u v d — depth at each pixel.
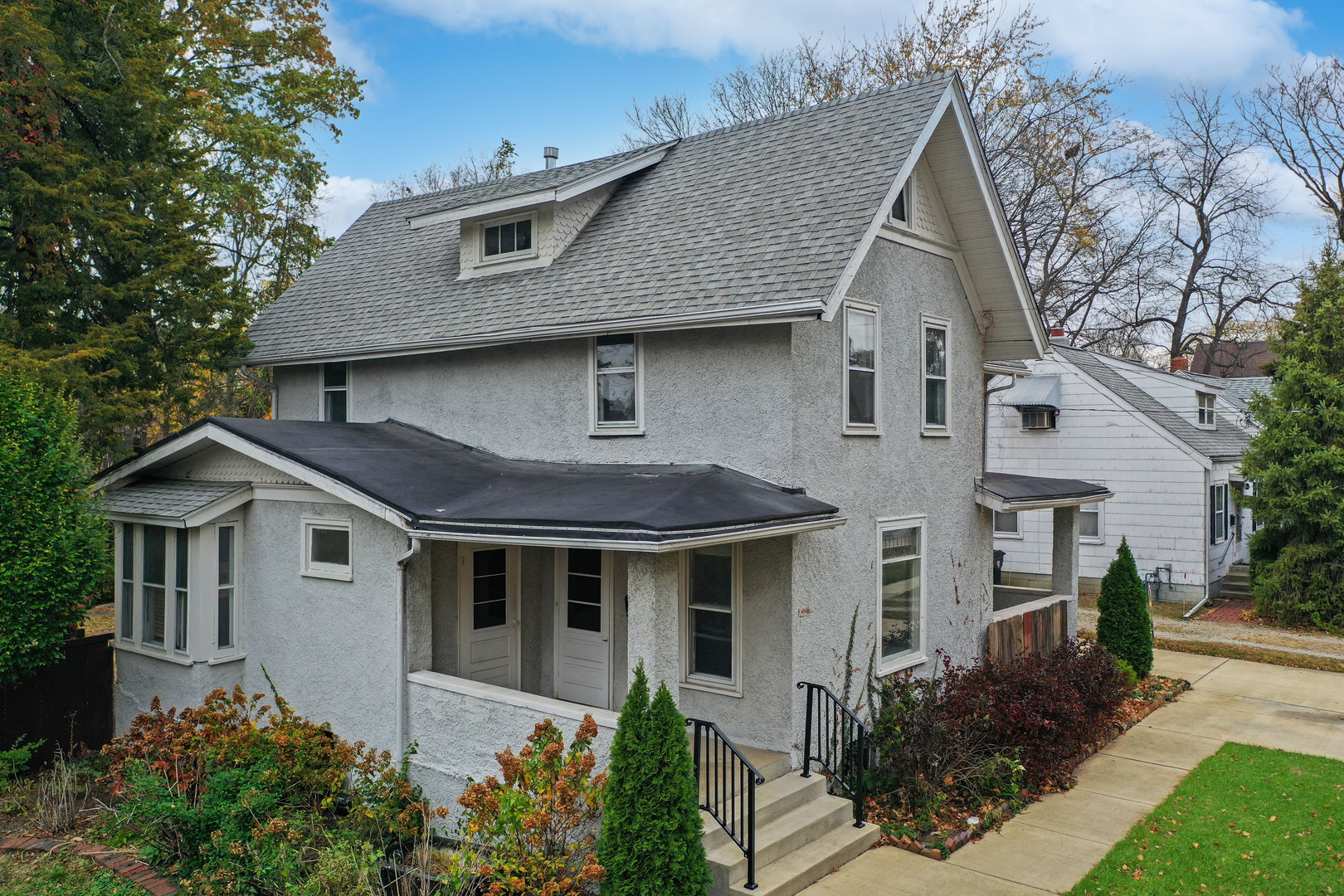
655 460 11.20
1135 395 24.78
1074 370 24.17
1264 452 21.36
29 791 10.34
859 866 8.61
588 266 12.52
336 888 7.25
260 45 24.84
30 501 10.73
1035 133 30.92
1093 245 33.09
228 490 11.49
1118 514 23.69
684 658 10.75
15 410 10.98
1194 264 39.69
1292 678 16.19
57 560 11.00
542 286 12.71
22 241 16.02
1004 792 10.23
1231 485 25.95
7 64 15.27
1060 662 12.49
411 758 9.81
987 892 8.08
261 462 11.37
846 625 10.92
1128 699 14.30
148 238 18.03
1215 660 17.56
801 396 10.22
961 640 13.53
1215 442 24.72
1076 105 31.00
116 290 16.86
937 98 11.62
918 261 12.61
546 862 7.29
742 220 11.59
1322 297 21.52
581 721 8.39
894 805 9.89
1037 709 10.83
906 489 12.26
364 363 14.63
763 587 10.08
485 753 9.17
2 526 10.53
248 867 7.61
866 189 10.78
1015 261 13.34
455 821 9.34
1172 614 21.73
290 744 8.91
